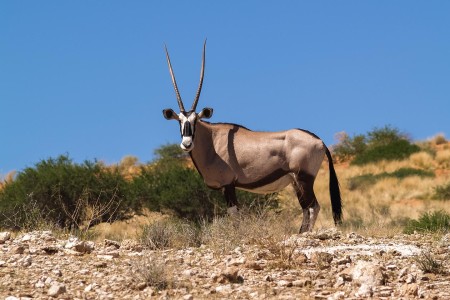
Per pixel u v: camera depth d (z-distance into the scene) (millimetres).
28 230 27391
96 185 52938
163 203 54938
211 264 19594
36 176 51875
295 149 31844
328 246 22812
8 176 64188
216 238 23422
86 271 18016
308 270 18578
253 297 15320
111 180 53906
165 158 98875
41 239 23734
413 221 37188
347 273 17562
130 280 16703
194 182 54969
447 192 76625
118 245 23797
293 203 53875
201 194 54875
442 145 111500
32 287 16141
